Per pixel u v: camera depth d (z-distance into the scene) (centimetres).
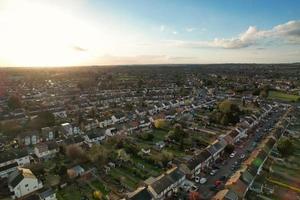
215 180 8862
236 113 16500
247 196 7812
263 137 13525
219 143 11338
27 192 7962
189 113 18325
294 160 10525
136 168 9581
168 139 12644
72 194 7856
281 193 8088
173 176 8344
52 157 10719
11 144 12231
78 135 13425
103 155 9994
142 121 15425
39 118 14988
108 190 8050
